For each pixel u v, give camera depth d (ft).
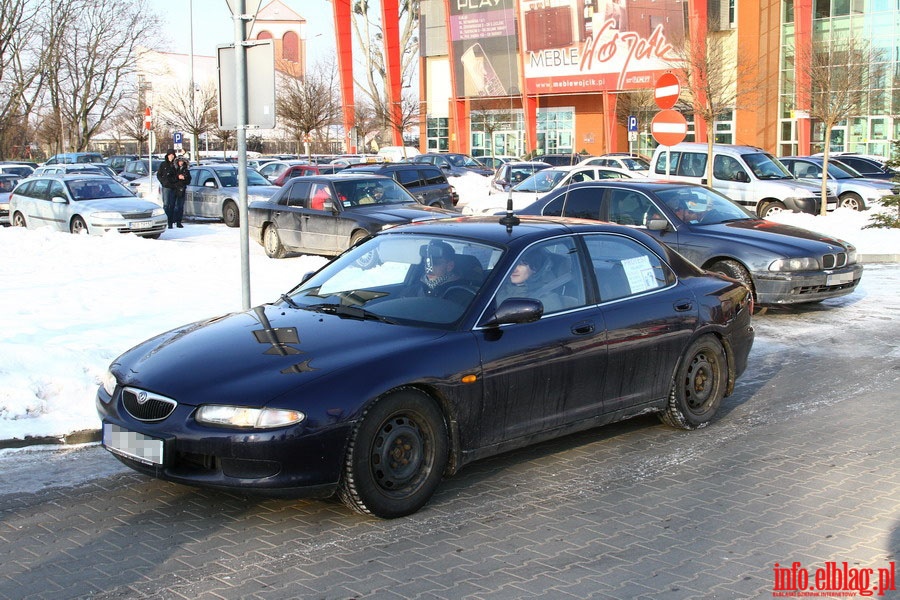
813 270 36.35
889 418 23.75
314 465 15.94
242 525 16.65
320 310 19.48
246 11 26.86
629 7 159.22
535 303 18.20
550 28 168.55
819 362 30.17
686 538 16.02
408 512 16.99
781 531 16.34
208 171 82.64
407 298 19.17
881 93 115.65
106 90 170.09
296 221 54.54
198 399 16.25
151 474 16.51
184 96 196.34
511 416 18.69
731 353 23.43
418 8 204.64
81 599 13.66
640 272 21.81
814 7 145.28
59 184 69.72
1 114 144.77
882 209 72.08
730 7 155.02
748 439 22.06
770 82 153.28
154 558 15.17
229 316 20.27
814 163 87.25
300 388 16.10
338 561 15.05
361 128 204.85
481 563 14.96
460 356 17.63
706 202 39.68
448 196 71.51
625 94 165.78
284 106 175.42
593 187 39.91
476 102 180.65
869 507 17.51
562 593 13.85
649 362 21.25
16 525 16.66
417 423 17.22
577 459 20.59
